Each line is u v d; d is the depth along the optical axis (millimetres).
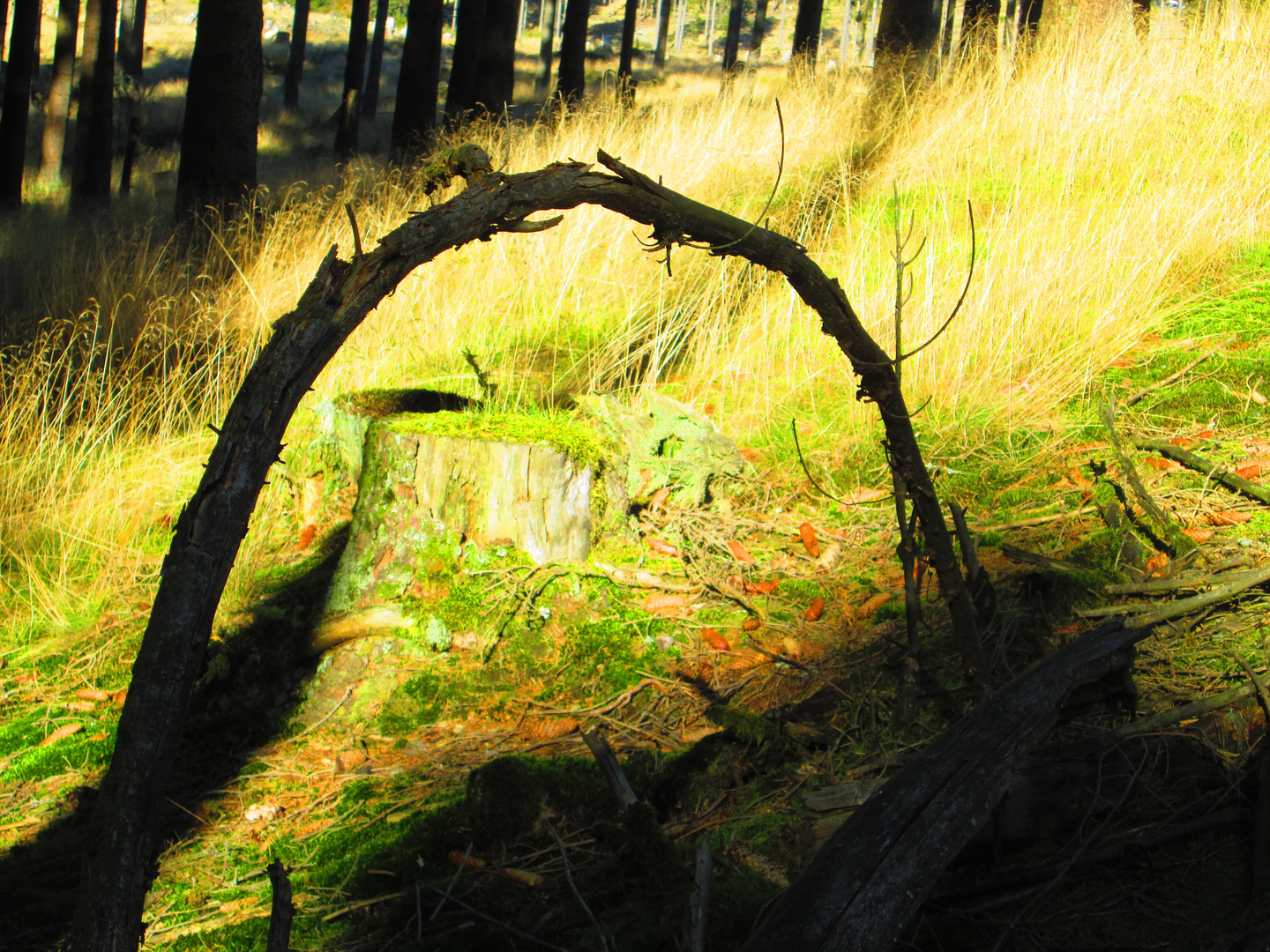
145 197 13375
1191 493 3420
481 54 13094
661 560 3654
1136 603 2836
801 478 4156
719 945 1959
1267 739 2111
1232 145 6086
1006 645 2768
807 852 2139
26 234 10086
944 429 4156
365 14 17734
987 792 1724
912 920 1946
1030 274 4750
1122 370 4359
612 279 5906
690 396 4895
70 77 17781
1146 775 2197
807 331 4996
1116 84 6840
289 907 1596
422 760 2939
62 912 2496
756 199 6711
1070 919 1914
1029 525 3469
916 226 5605
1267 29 7742
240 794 2926
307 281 6871
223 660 3441
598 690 3102
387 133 24250
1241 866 1967
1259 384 4012
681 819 2477
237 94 8703
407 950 2143
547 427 3611
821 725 2688
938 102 7633
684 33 61656
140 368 5531
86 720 3436
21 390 5066
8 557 4355
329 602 3451
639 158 7406
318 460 4535
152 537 4453
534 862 2420
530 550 3449
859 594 3352
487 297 5957
